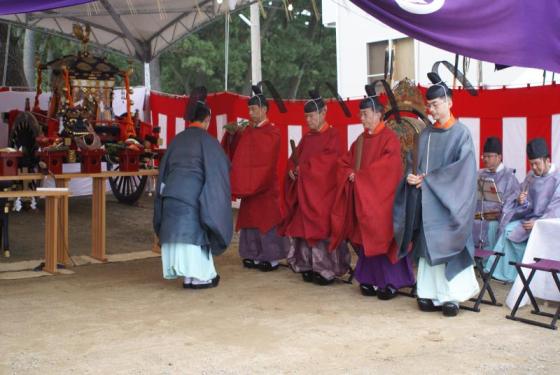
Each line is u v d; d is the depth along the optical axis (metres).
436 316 5.24
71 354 4.34
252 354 4.34
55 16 10.90
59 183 7.18
